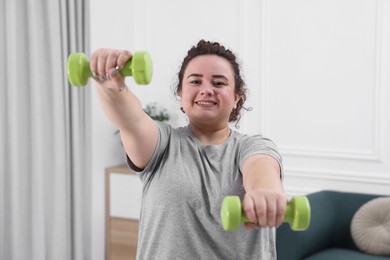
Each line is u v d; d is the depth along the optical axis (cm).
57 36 336
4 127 315
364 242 302
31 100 322
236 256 98
